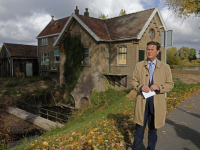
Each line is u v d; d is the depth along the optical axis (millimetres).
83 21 18266
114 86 18000
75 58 19578
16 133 11977
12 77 30016
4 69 34062
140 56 16703
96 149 3959
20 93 21531
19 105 18781
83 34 18719
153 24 18078
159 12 17969
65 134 5777
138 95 3109
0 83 26562
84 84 18859
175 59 31109
